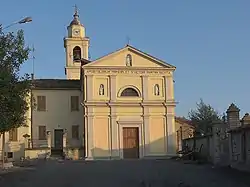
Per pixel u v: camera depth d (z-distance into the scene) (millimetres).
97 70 45625
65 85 50094
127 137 45531
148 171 25875
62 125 49094
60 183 20062
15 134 46250
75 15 61281
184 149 43406
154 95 46312
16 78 24172
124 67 45875
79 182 20203
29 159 42469
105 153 44719
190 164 32531
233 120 27359
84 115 45594
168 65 46594
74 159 43531
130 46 46375
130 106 45750
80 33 60125
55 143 48750
